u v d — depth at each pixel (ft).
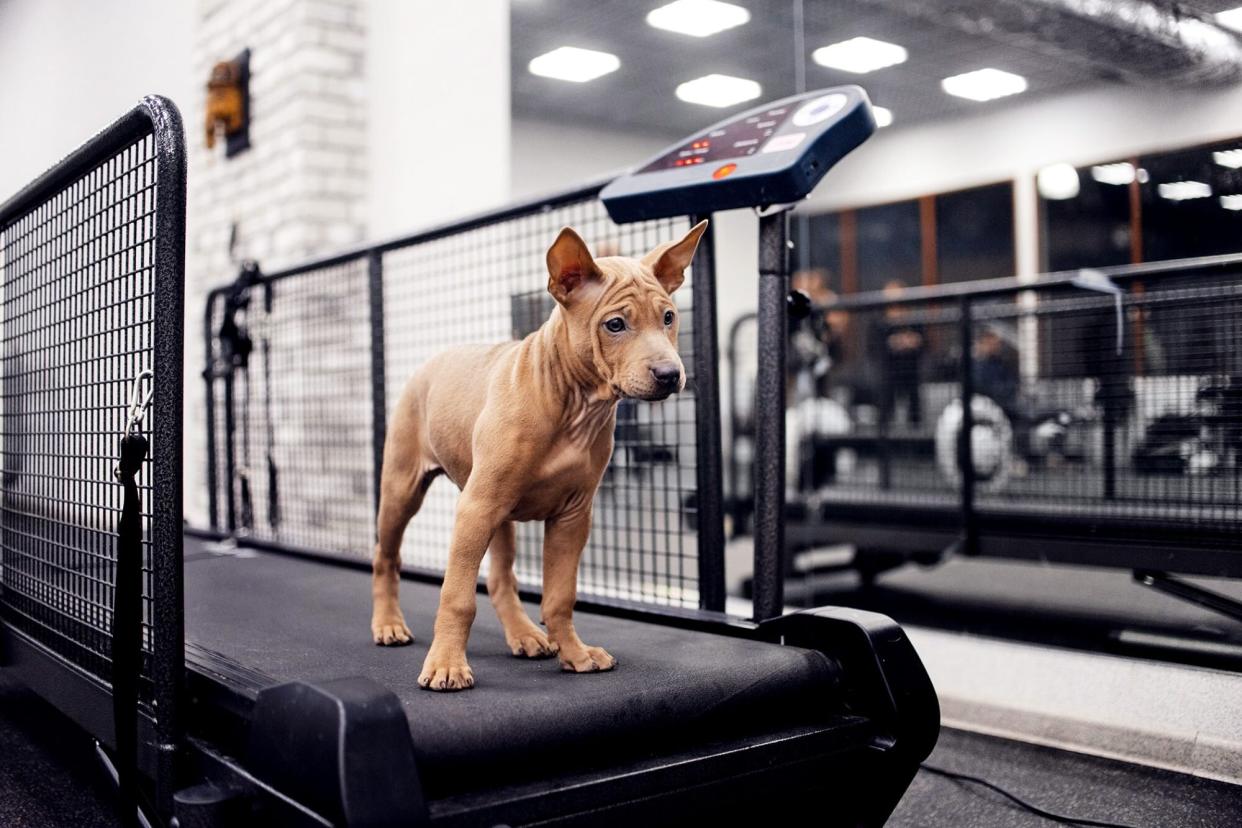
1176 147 9.54
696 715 4.54
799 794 4.78
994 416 14.65
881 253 22.17
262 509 13.73
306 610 6.65
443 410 5.17
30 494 6.98
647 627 6.12
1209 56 8.81
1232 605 9.28
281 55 13.94
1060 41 10.97
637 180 6.11
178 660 4.73
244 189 14.94
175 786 4.70
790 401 18.81
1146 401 11.02
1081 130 11.60
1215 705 7.02
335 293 13.39
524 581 8.04
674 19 18.63
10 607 7.32
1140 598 11.96
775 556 5.90
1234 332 10.13
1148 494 11.25
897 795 5.03
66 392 6.46
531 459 4.54
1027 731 7.89
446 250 13.67
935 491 14.88
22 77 19.89
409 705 4.06
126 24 16.83
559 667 4.90
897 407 17.37
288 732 3.76
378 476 9.09
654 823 4.17
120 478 4.84
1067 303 13.34
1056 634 10.04
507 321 12.59
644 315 4.31
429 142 13.99
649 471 6.98
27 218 7.43
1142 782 6.81
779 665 4.98
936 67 14.38
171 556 4.72
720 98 23.95
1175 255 10.12
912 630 9.72
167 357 4.71
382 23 13.92
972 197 17.63
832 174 22.81
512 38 19.93
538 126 26.12
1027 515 11.50
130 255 5.40
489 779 3.94
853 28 13.88
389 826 3.40
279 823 3.81
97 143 5.62
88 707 5.62
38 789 6.64
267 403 10.39
